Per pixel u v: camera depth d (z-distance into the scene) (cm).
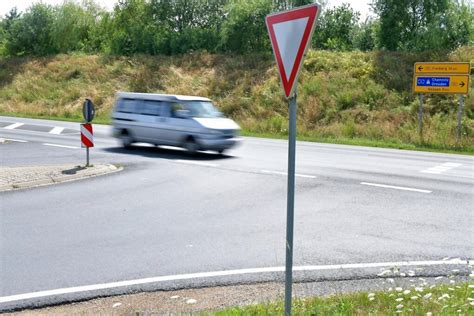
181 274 613
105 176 1299
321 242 750
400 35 3625
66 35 5203
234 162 1558
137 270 625
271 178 1287
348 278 604
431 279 601
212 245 730
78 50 5272
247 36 4009
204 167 1454
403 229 827
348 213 933
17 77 4500
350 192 1126
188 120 1686
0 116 3519
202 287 576
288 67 378
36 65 4653
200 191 1120
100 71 4247
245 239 762
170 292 561
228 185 1191
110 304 528
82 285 576
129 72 4100
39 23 5209
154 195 1075
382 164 1591
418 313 456
